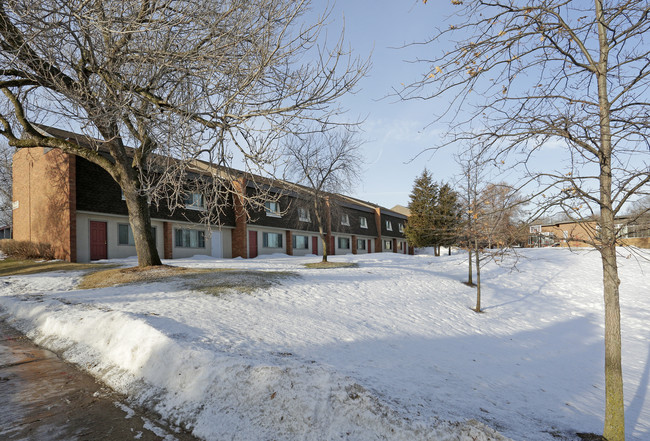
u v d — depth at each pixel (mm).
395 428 3639
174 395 4637
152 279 12977
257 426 3932
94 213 20094
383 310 11672
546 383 7168
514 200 4703
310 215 33281
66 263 18188
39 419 4191
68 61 7191
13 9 6293
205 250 26281
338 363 6074
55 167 19828
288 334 7629
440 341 9297
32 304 9391
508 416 4848
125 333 6312
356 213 42500
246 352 5754
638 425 5410
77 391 5000
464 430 3594
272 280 13484
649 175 3619
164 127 6949
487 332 11023
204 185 9773
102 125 7418
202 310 8977
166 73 7539
